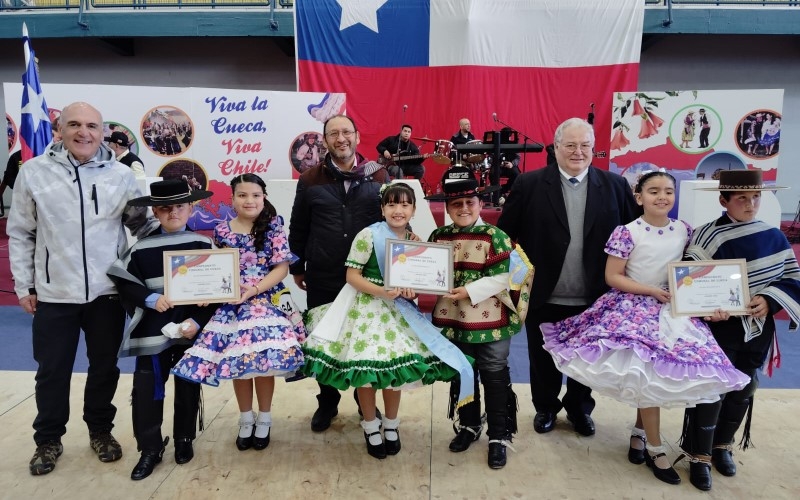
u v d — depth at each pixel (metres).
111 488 2.44
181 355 2.66
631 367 2.28
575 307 2.88
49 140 5.53
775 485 2.48
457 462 2.68
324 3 8.82
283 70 11.15
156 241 2.56
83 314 2.60
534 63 8.94
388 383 2.40
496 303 2.64
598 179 2.86
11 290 5.95
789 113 10.97
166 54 11.14
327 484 2.48
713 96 7.57
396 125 9.13
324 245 2.90
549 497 2.39
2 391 3.46
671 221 2.64
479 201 2.73
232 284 2.49
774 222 5.03
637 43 8.80
